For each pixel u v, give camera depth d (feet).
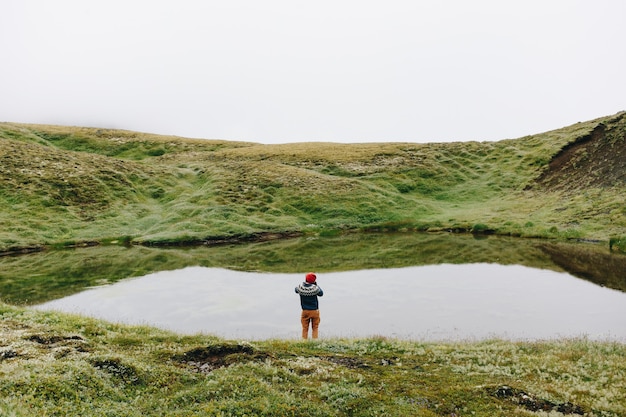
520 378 40.22
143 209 206.59
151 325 66.49
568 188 207.51
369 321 67.67
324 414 30.73
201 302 80.59
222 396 31.94
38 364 35.47
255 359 41.88
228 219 195.62
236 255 137.59
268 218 202.80
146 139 410.93
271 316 71.97
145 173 248.93
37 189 196.85
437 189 251.80
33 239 159.22
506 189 236.02
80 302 81.15
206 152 348.59
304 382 36.94
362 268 111.34
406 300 79.41
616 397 35.70
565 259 117.29
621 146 221.66
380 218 209.26
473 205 223.71
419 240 162.81
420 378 39.81
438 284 91.50
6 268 117.70
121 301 81.76
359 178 262.67
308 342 52.24
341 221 204.74
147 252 145.69
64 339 46.88
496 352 48.57
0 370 33.30
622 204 164.45
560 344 51.78
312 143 375.86
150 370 37.19
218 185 236.43
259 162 284.20
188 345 49.21
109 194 211.41
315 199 224.12
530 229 166.09
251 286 93.30
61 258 134.31
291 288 91.20
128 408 29.66
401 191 247.50
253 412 29.32
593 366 43.47
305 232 192.24
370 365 43.80
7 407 25.00
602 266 106.93
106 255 139.54
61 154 244.22
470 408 32.86
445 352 48.75
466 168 274.98
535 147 278.05
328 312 72.95
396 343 51.85
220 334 62.34
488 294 82.58
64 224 177.06
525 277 96.73
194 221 189.06
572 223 163.53
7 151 226.58
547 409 33.24
